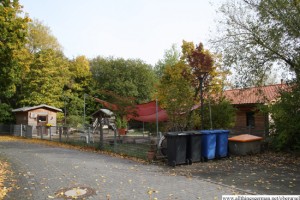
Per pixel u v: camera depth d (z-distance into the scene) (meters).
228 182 8.41
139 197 6.83
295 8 13.63
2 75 20.97
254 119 22.86
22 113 30.80
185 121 15.41
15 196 6.98
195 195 6.98
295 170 10.39
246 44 15.14
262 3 14.12
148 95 41.31
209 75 19.56
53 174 9.40
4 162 11.72
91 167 10.71
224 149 13.21
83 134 19.62
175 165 11.13
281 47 14.14
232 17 17.47
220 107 18.73
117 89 40.03
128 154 14.12
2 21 18.34
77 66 41.69
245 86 15.77
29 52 36.44
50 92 35.00
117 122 26.27
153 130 21.83
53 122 30.94
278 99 15.84
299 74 14.08
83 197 6.86
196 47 20.39
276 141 14.96
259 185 8.05
